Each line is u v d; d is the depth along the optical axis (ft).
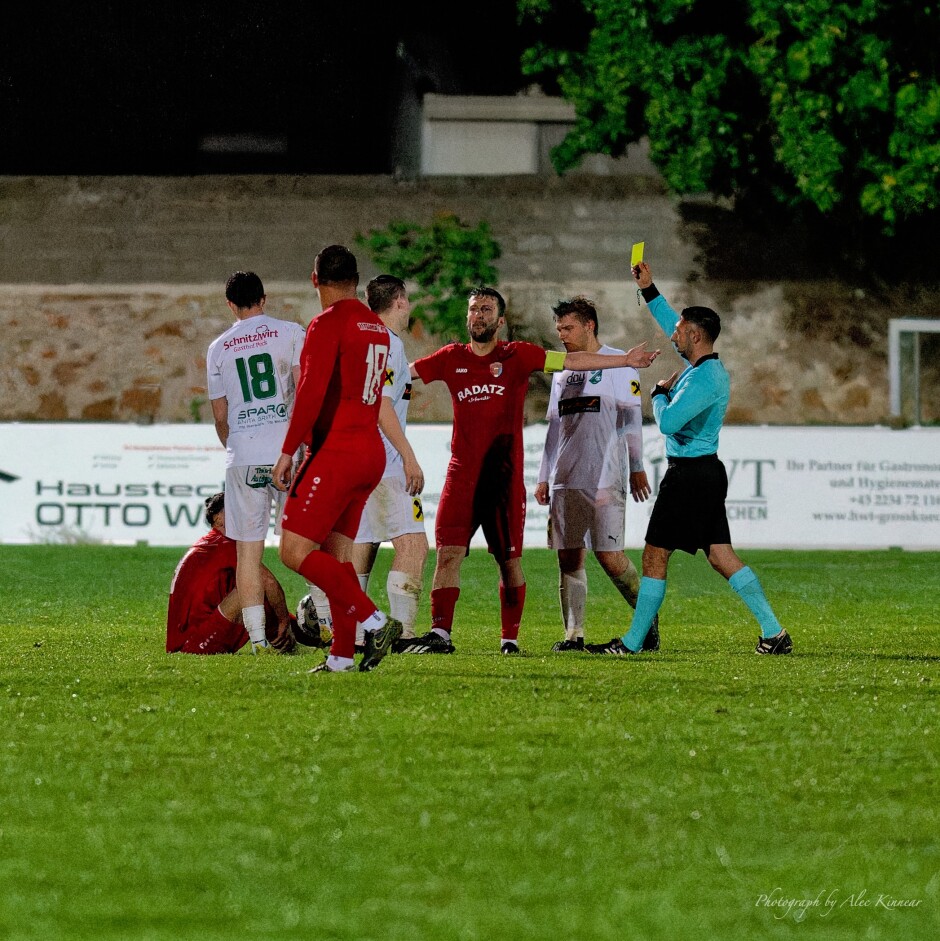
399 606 95.25
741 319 285.23
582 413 98.89
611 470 99.40
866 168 271.08
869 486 191.93
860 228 284.41
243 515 89.61
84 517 189.16
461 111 294.87
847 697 67.92
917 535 193.06
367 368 73.82
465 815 44.65
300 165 346.13
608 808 45.55
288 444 73.82
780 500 191.01
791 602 138.31
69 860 39.99
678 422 89.30
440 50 307.17
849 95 265.13
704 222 289.74
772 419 283.38
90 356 282.97
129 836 42.34
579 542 99.30
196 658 85.71
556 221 289.74
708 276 286.87
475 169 296.92
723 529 91.97
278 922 34.76
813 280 286.87
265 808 45.47
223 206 292.20
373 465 74.79
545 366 88.79
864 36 262.67
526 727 58.90
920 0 259.39
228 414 90.33
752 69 270.26
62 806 45.80
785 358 284.20
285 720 60.39
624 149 293.64
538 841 41.78
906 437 192.65
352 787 48.24
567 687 70.44
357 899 36.58
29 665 80.43
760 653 91.76
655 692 69.21
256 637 88.79
